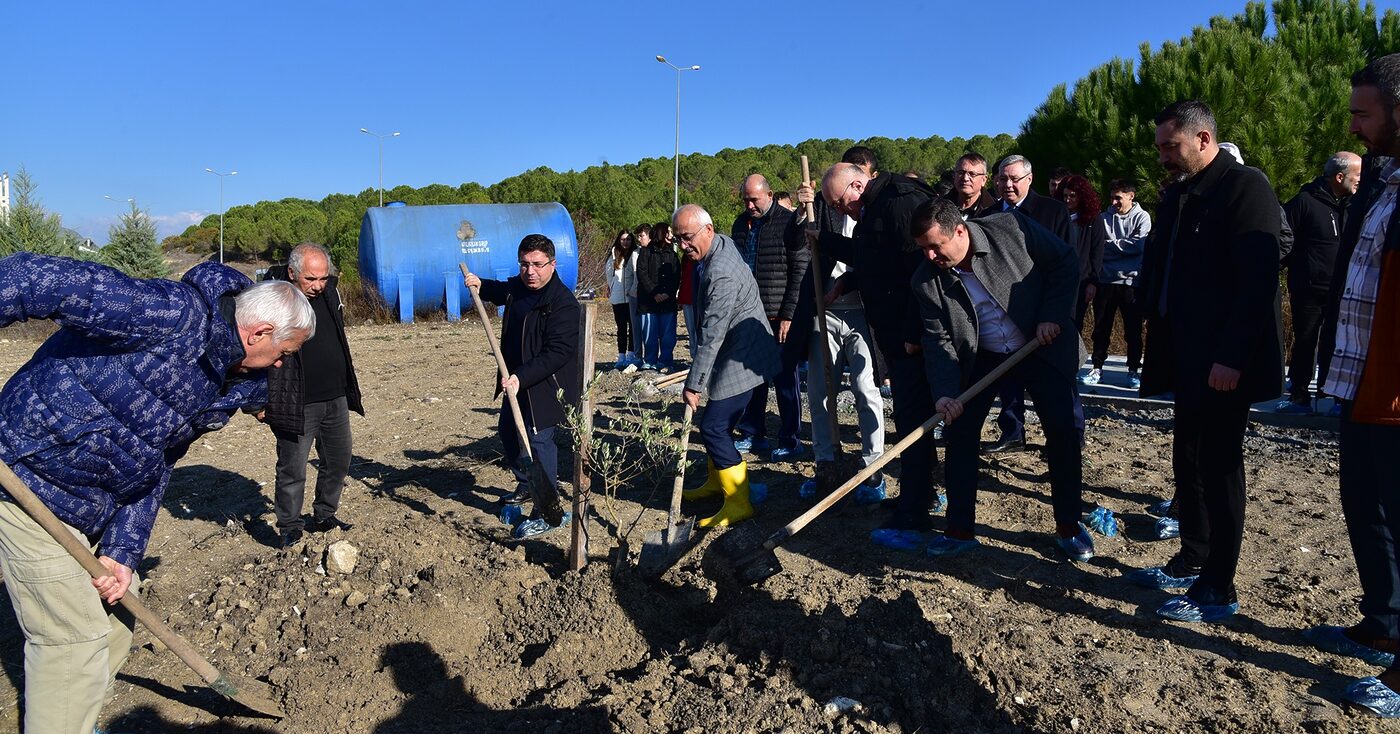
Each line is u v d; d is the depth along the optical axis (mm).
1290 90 11109
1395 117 2953
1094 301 8867
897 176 4938
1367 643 3512
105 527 3121
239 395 3201
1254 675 3461
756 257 6875
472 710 3596
